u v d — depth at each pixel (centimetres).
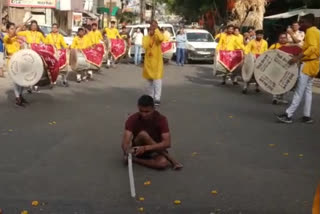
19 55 1041
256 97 1300
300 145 785
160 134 653
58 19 3625
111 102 1157
